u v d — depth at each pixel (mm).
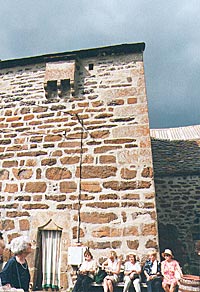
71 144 6195
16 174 6230
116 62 6688
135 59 6625
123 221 5441
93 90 6535
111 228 5434
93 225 5512
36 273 5453
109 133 6102
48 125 6473
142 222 5367
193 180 7660
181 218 7395
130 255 4980
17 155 6387
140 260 5133
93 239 5426
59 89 6617
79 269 4965
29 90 6895
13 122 6699
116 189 5668
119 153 5910
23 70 7137
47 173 6078
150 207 5430
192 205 7438
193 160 8367
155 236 5230
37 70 7039
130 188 5621
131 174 5711
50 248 5621
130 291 4793
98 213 5574
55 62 6859
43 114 6586
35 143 6395
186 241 7168
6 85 7102
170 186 7746
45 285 5398
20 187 6102
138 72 6477
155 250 5102
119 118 6164
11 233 5789
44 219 5742
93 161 5957
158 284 4645
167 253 5000
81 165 5977
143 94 6246
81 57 6926
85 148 6098
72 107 6488
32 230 5707
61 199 5812
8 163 6363
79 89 6621
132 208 5488
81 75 6754
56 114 6516
